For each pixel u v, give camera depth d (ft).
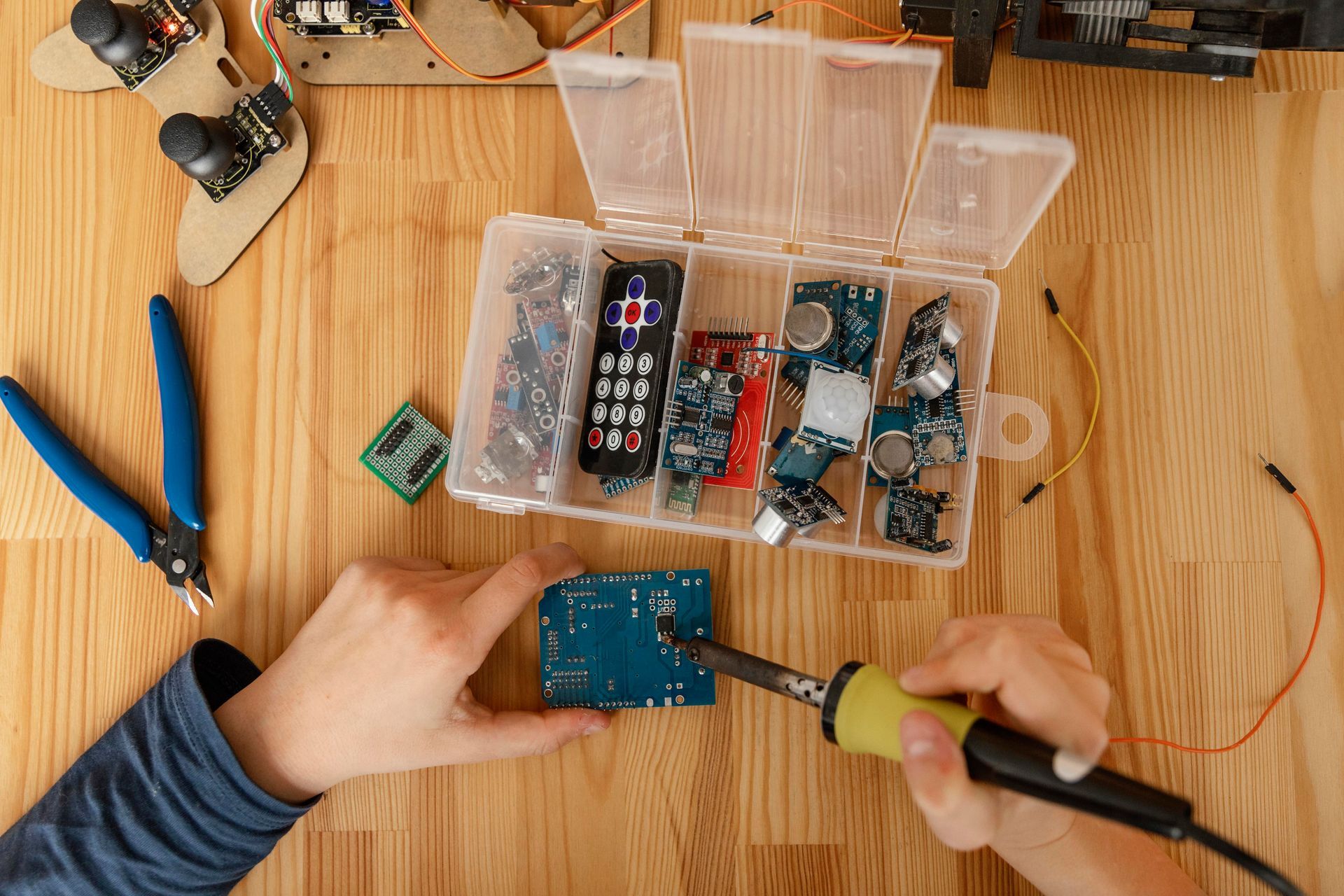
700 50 1.34
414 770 1.59
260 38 1.65
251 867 1.51
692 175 1.54
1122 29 1.51
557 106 1.64
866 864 1.56
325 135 1.65
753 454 1.59
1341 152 1.58
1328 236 1.58
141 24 1.60
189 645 1.62
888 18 1.62
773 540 1.49
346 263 1.65
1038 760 1.11
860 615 1.58
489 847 1.58
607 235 1.59
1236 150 1.59
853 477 1.60
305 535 1.63
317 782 1.50
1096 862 1.37
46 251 1.67
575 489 1.63
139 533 1.60
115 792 1.46
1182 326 1.59
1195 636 1.56
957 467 1.59
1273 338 1.58
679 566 1.60
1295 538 1.56
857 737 1.23
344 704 1.47
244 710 1.50
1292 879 1.52
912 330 1.59
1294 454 1.57
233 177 1.63
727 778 1.57
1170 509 1.57
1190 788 1.54
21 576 1.64
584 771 1.58
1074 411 1.59
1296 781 1.53
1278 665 1.55
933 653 1.34
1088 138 1.60
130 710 1.53
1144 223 1.60
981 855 1.54
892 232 1.58
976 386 1.58
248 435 1.64
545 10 1.64
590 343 1.63
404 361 1.64
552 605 1.59
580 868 1.58
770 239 1.62
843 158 1.48
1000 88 1.61
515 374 1.63
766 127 1.45
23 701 1.62
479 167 1.65
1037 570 1.58
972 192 1.44
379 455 1.62
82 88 1.66
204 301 1.65
